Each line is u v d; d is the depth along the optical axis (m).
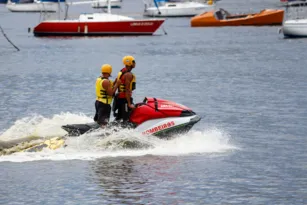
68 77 78.56
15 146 38.34
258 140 43.12
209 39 143.38
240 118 51.00
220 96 62.22
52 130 41.09
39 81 74.56
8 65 94.62
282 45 124.06
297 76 77.12
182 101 59.59
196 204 30.41
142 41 140.12
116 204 30.30
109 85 38.31
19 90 66.94
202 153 38.84
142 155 37.84
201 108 55.75
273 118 50.88
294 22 139.25
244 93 64.00
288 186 33.06
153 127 38.78
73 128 38.50
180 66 90.31
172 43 134.25
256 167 36.44
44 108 55.84
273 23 184.00
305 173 35.38
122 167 35.62
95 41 141.12
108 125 38.72
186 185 33.00
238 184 33.31
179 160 37.22
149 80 74.69
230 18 189.25
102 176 34.16
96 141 38.47
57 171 34.91
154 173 34.75
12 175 34.31
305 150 40.47
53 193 31.72
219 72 82.38
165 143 39.34
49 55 111.31
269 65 90.12
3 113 53.47
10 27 195.62
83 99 60.69
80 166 35.72
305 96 61.69
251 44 128.12
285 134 45.06
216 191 32.16
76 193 31.70
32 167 35.59
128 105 38.75
